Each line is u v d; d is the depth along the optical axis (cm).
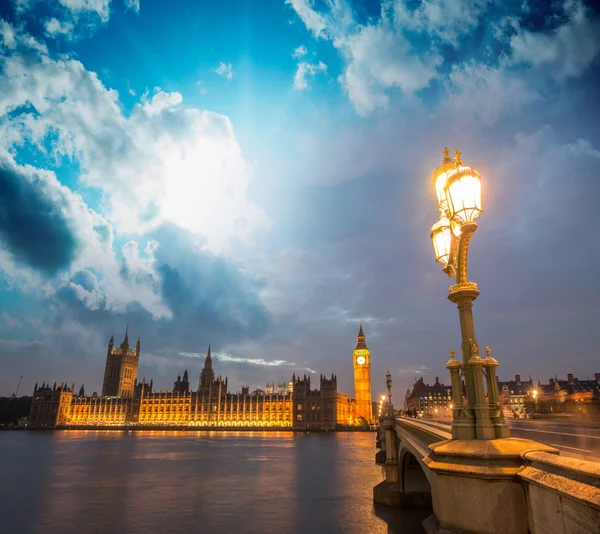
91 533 3130
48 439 14500
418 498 3631
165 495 4444
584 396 12662
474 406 812
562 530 553
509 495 689
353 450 9869
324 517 3466
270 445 11569
